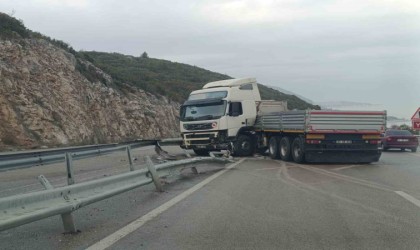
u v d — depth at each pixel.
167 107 55.44
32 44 34.38
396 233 7.22
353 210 9.00
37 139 28.88
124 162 20.06
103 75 45.75
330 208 9.20
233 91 23.50
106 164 19.16
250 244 6.57
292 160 20.36
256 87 24.80
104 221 8.02
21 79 30.52
